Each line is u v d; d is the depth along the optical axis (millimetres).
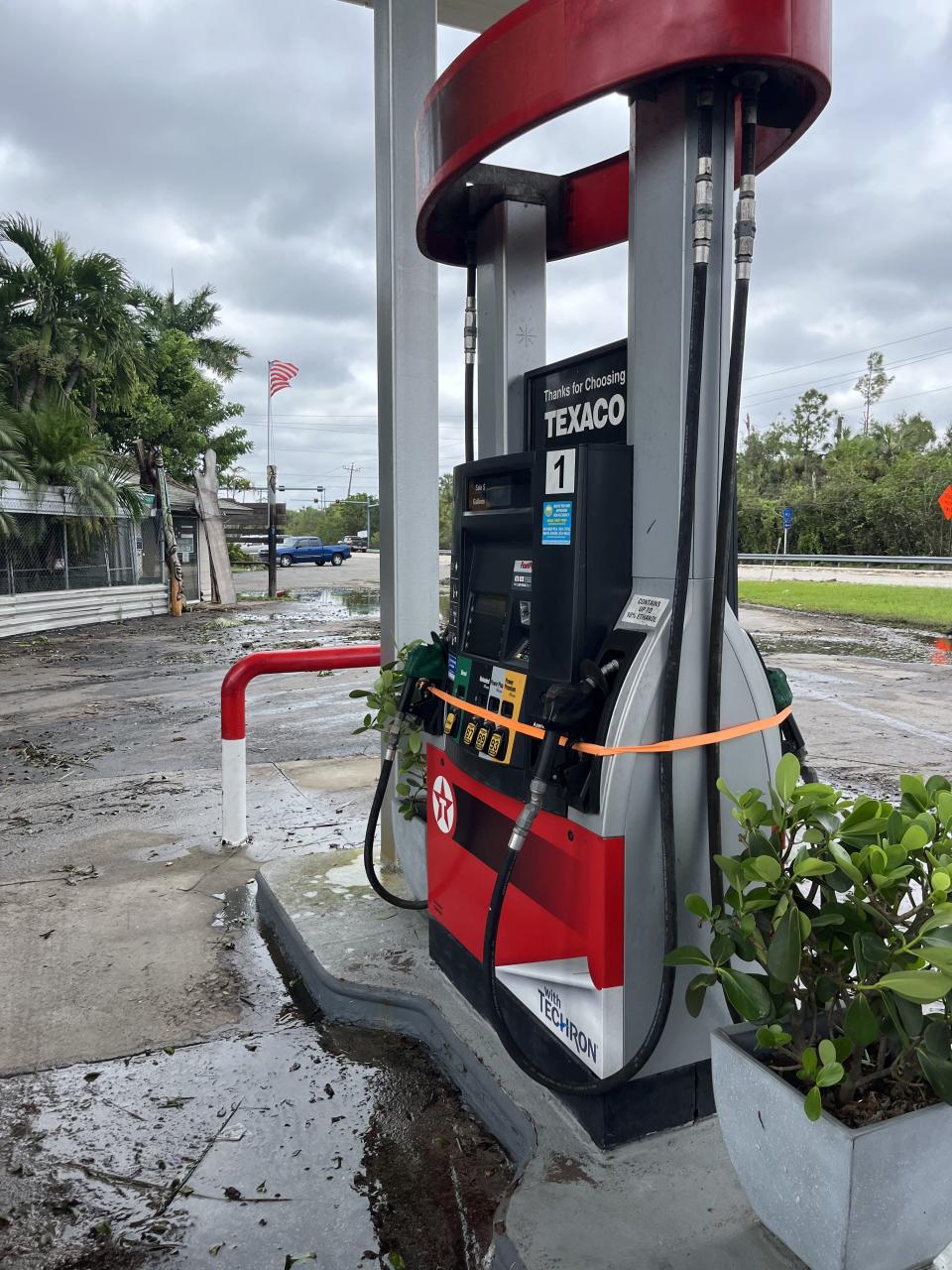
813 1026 1706
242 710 4609
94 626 17141
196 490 22344
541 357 2869
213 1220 2098
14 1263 1974
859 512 43781
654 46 1721
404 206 3369
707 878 2086
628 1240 1815
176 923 3754
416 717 3123
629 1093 2088
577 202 2869
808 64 1745
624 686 1975
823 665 11328
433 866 2988
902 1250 1546
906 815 1699
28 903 3957
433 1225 2074
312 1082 2652
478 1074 2473
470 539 2678
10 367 20859
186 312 38250
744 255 1779
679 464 1979
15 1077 2680
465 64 2094
